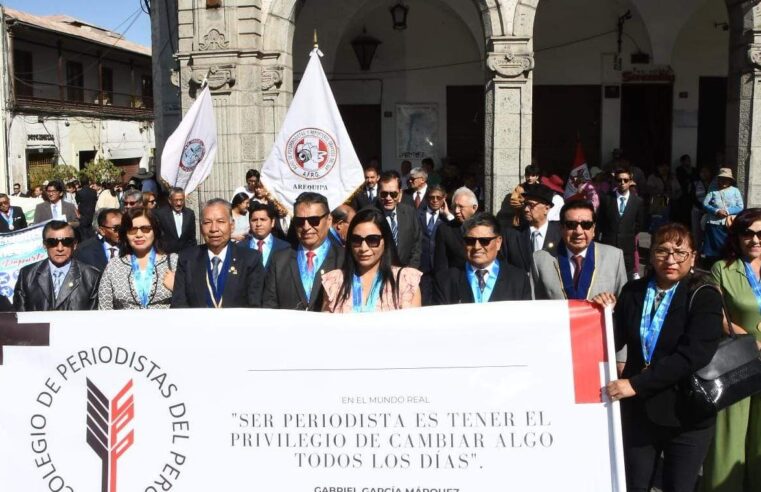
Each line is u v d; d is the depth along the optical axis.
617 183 9.34
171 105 15.63
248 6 11.42
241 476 3.84
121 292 5.31
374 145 18.48
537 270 5.16
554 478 3.66
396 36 18.05
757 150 11.19
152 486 3.91
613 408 3.66
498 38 11.37
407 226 7.66
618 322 4.12
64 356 3.97
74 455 3.97
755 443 4.48
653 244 3.96
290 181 7.24
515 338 3.71
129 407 3.93
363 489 3.79
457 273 4.78
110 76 36.03
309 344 3.82
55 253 5.57
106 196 17.69
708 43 17.56
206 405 3.88
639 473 3.96
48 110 29.33
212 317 3.89
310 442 3.81
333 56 17.11
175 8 15.12
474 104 18.27
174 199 9.46
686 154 17.83
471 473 3.71
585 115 17.95
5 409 4.00
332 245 5.39
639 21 17.44
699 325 3.77
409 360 3.76
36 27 28.52
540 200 6.39
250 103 11.62
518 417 3.70
